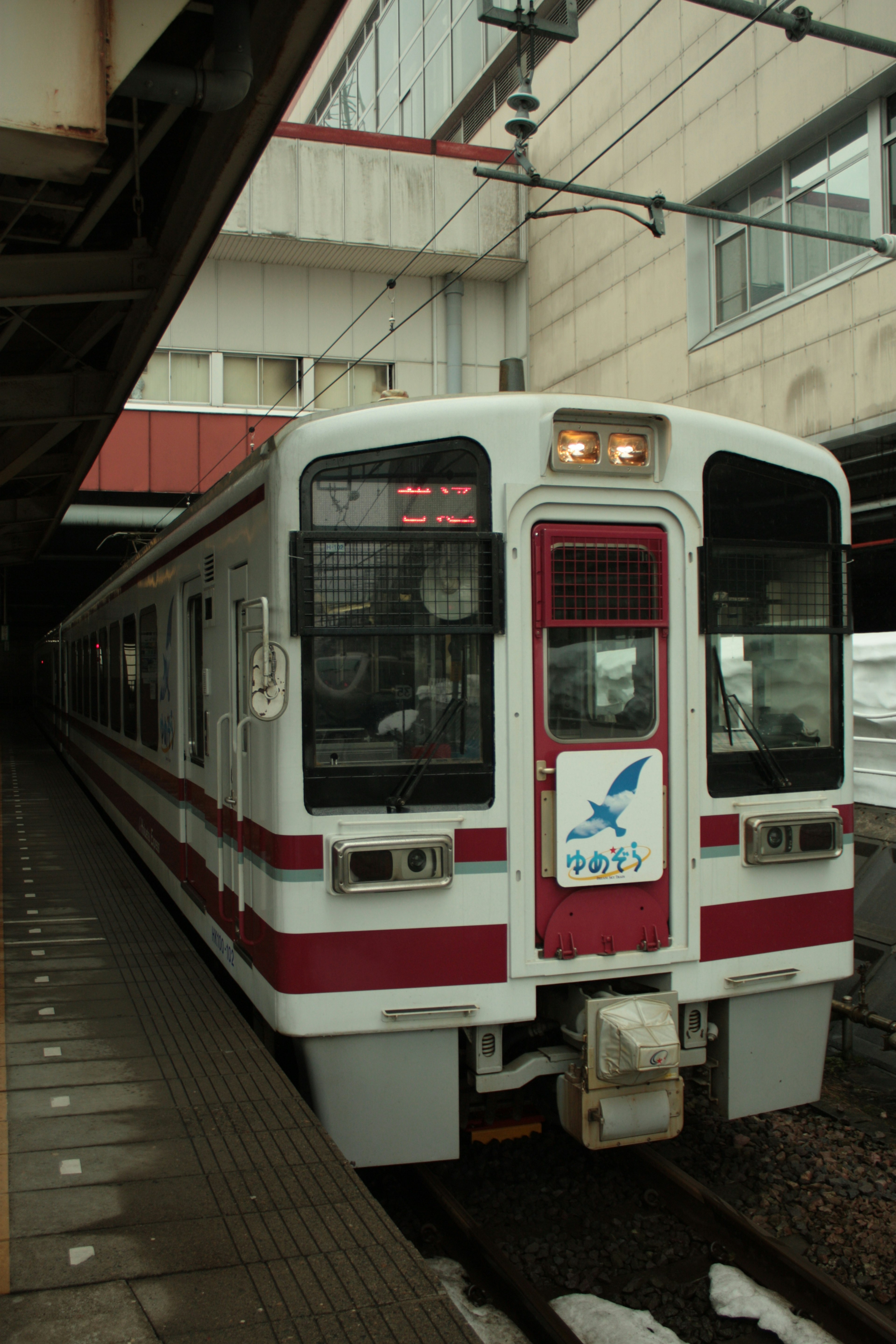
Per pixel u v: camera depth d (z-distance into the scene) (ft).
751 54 43.16
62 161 12.05
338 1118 13.04
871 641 30.68
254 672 12.82
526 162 22.33
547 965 13.39
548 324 61.31
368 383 65.57
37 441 34.73
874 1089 18.72
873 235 38.93
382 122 81.00
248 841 14.84
